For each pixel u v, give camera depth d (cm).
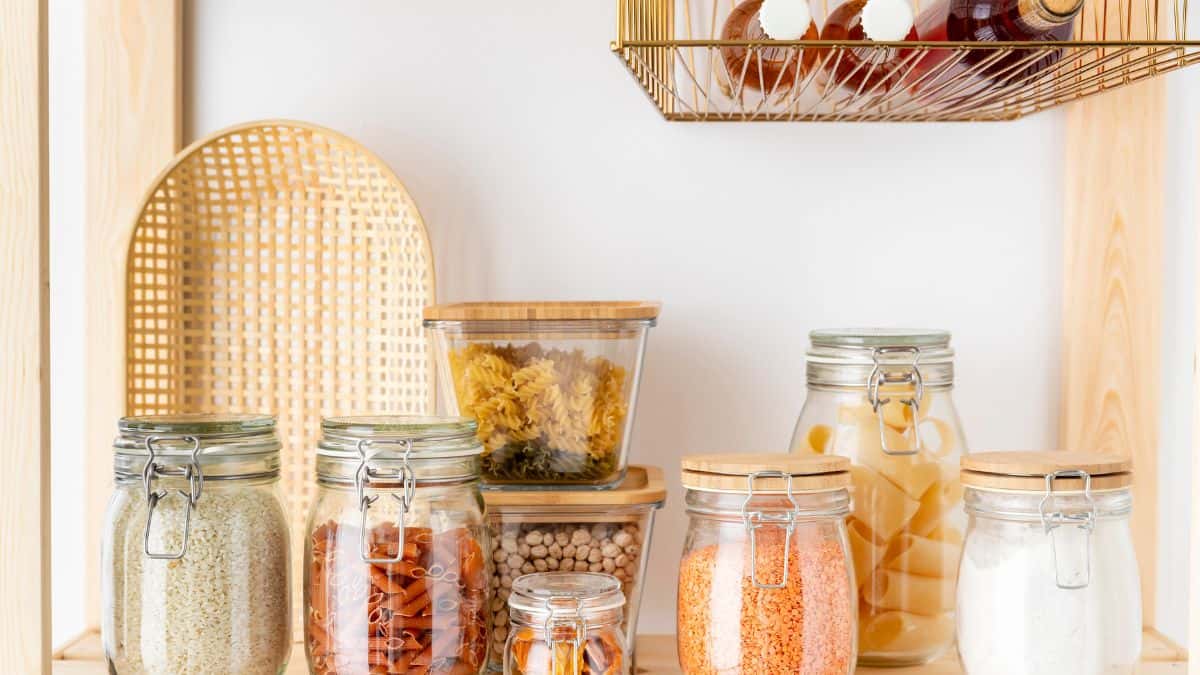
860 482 101
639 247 121
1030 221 121
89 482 118
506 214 121
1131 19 110
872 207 121
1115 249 118
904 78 99
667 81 113
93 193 118
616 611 90
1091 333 118
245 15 120
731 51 98
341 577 90
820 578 90
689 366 122
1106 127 117
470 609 92
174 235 115
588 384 99
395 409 116
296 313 117
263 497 95
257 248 117
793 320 121
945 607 103
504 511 100
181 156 111
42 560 85
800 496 90
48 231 87
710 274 121
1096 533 90
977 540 93
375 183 116
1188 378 127
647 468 116
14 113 85
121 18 117
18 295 85
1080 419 119
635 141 121
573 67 120
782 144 121
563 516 100
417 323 116
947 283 121
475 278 121
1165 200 125
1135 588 91
